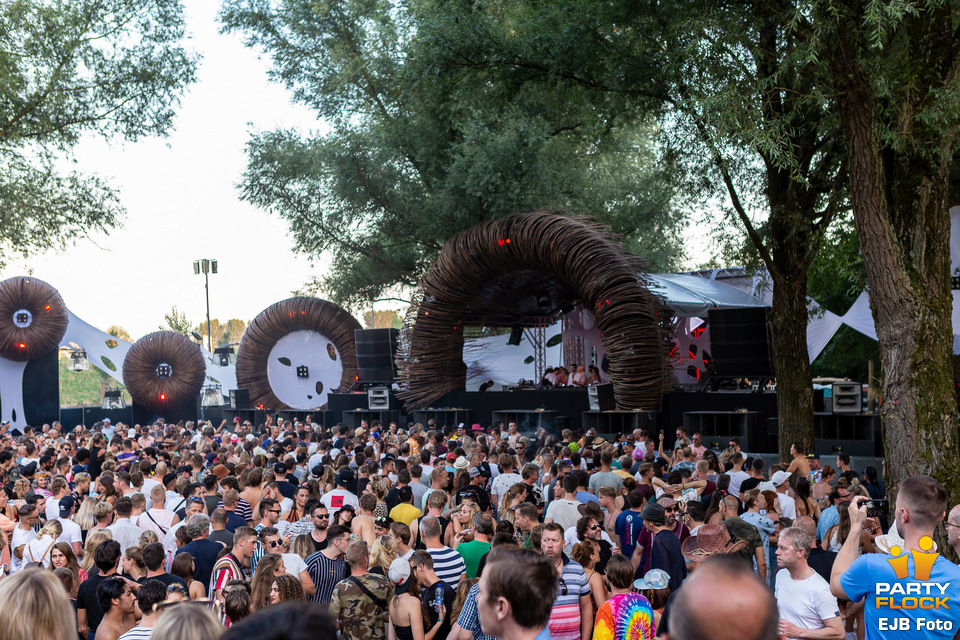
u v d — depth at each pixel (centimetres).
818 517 952
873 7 866
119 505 803
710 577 172
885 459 892
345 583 588
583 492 870
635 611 506
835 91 980
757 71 1338
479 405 2339
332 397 2709
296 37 3017
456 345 2445
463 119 2617
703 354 2628
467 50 1695
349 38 3000
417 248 3000
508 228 2180
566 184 2609
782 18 1043
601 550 716
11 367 3147
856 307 2223
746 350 1938
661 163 1750
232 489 860
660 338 1973
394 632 570
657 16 1466
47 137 1975
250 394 3183
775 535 797
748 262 1728
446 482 928
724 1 1312
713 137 1114
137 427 2092
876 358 2625
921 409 863
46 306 3100
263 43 3012
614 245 2012
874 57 971
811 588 504
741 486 974
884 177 931
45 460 1326
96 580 621
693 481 1004
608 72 1596
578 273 2033
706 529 616
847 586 418
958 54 935
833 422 1806
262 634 139
